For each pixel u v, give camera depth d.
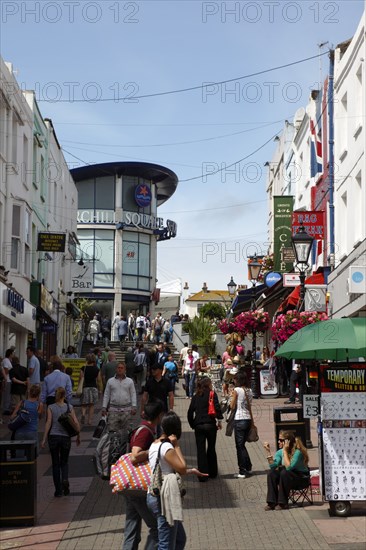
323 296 24.41
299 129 34.34
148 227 66.19
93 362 22.94
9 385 23.12
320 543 10.16
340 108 26.55
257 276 34.44
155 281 67.31
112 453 12.96
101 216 64.69
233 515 11.84
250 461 15.09
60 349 43.38
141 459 9.05
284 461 12.21
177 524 8.73
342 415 11.69
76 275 60.59
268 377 29.27
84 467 16.00
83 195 64.94
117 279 64.56
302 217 27.47
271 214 46.97
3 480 11.30
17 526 11.25
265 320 31.62
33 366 23.62
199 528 11.08
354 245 24.06
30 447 11.37
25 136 31.58
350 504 11.62
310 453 16.52
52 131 38.38
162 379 16.64
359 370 11.77
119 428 15.50
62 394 13.62
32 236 33.28
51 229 39.00
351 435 11.66
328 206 27.72
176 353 48.66
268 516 11.72
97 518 11.75
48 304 36.75
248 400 15.04
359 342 11.59
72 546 10.23
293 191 37.84
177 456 8.59
